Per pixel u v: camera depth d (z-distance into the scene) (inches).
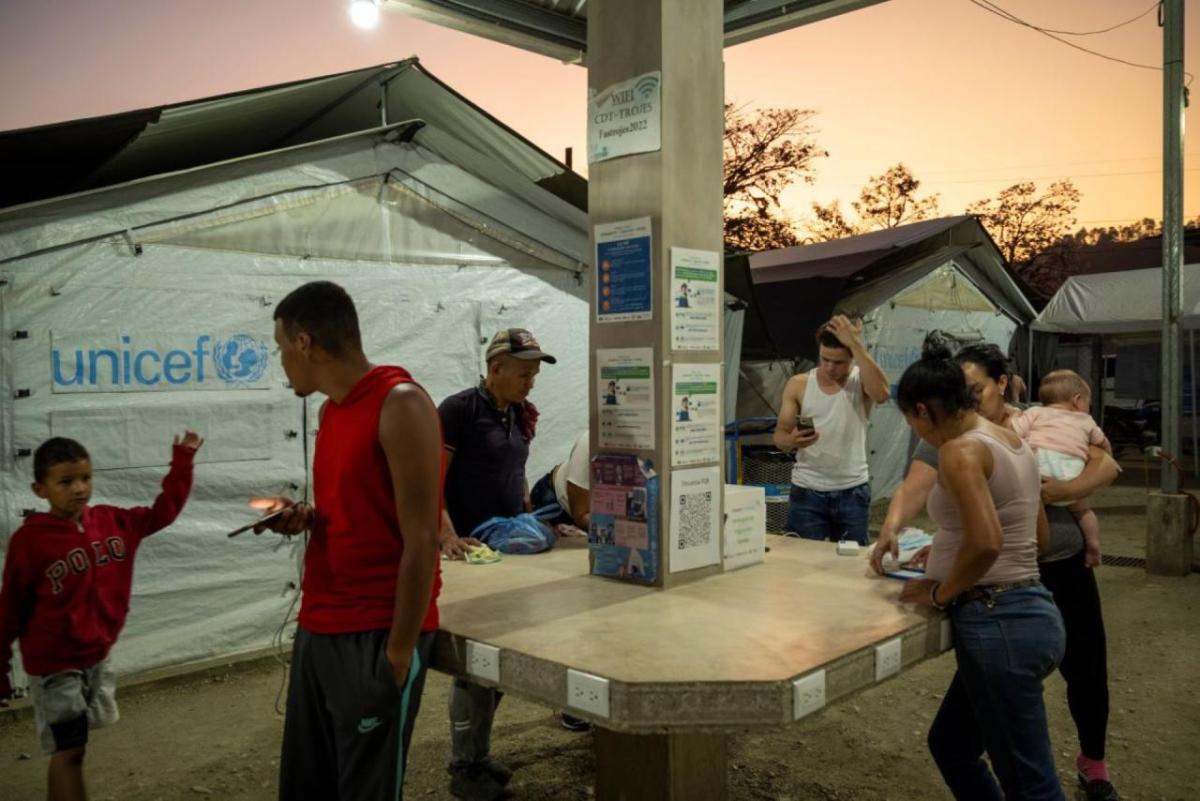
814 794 147.2
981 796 109.3
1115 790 146.3
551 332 268.5
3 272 181.0
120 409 194.2
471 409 139.9
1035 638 94.4
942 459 94.8
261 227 215.2
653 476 107.6
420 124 234.5
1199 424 701.9
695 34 108.8
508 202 257.8
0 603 124.8
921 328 471.2
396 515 84.8
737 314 350.3
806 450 185.9
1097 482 127.3
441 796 147.8
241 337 211.8
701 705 73.6
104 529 135.3
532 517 137.0
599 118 111.2
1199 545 354.0
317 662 87.1
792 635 87.4
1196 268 465.7
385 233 235.9
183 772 159.3
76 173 263.7
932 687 197.6
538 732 173.3
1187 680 199.0
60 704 126.2
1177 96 295.0
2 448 180.2
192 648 205.6
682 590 107.1
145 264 198.2
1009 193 1381.6
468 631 90.0
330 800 93.0
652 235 105.9
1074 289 530.0
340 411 85.6
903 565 117.3
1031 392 574.9
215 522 207.8
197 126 247.1
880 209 1395.2
